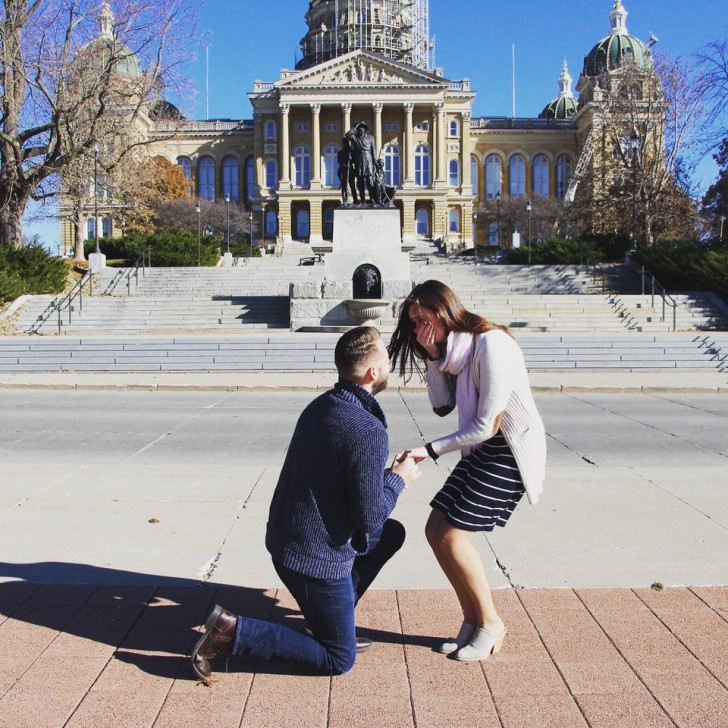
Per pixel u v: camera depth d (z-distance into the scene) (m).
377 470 3.56
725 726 3.29
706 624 4.30
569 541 5.82
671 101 53.09
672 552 5.56
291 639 3.69
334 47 111.25
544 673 3.76
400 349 4.43
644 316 30.17
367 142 30.97
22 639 4.14
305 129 95.25
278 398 15.96
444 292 4.00
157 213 73.19
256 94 97.12
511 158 108.00
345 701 3.51
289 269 41.12
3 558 5.46
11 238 36.69
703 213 51.22
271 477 8.07
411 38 113.12
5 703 3.49
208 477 8.06
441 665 3.86
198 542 5.83
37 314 30.42
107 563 5.36
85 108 35.88
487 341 3.86
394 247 30.14
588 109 97.31
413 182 91.88
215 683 3.68
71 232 88.88
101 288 38.12
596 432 11.49
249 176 104.69
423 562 5.39
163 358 20.58
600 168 59.75
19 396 16.28
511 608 4.55
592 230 58.06
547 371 20.47
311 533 3.63
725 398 15.90
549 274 39.66
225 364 20.53
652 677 3.71
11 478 7.97
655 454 9.68
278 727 3.30
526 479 3.86
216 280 39.38
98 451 9.95
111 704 3.48
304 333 26.06
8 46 33.06
